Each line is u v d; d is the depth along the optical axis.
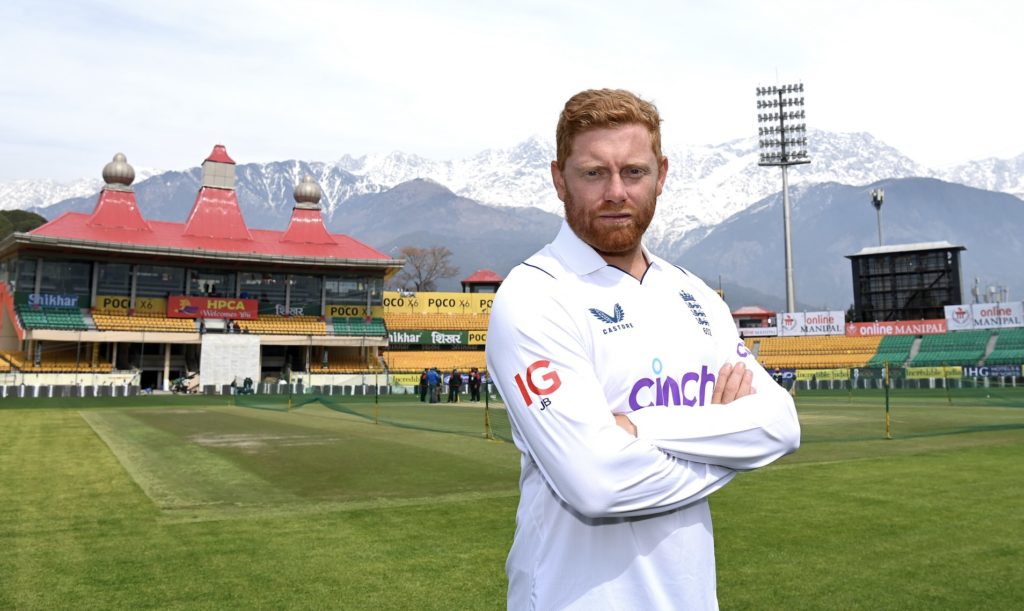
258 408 26.97
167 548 5.48
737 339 1.71
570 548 1.36
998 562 5.01
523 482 1.54
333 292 52.31
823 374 50.06
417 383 47.88
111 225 47.34
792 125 63.59
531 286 1.44
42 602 4.20
